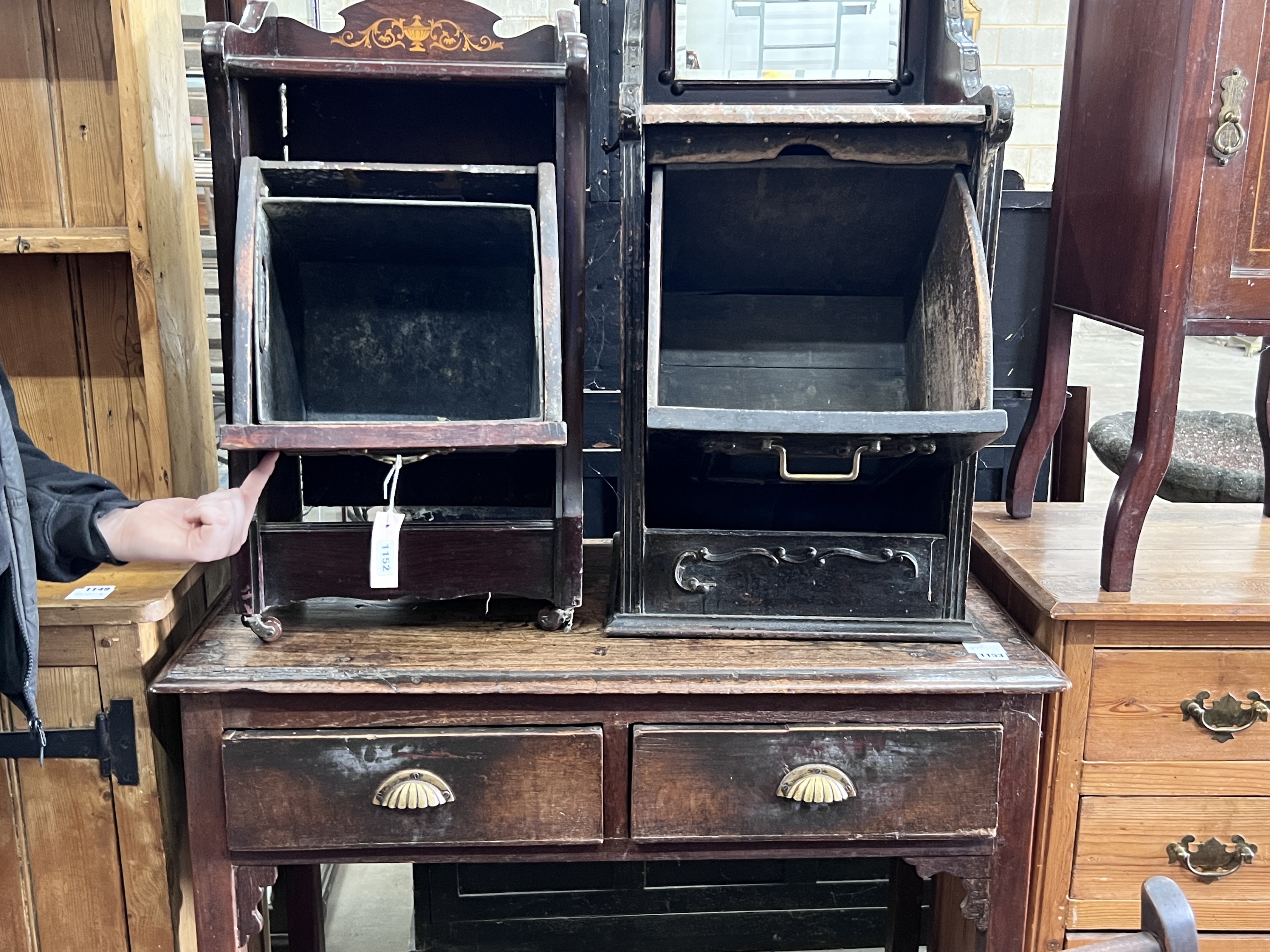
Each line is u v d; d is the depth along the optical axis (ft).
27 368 5.81
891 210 5.31
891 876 7.01
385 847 4.80
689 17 6.04
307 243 4.98
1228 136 4.75
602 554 6.40
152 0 5.47
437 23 4.88
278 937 7.23
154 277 5.43
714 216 5.33
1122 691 5.14
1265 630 5.08
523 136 5.46
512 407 5.50
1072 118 6.03
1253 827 5.28
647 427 4.55
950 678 4.73
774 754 4.75
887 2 5.96
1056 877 5.32
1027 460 6.45
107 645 4.83
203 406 6.35
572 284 4.79
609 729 4.75
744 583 5.13
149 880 5.10
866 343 5.76
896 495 5.76
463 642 5.04
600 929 7.61
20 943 5.12
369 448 4.34
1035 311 7.32
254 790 4.67
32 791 4.97
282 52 4.88
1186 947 2.86
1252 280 4.93
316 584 4.93
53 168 5.53
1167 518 6.61
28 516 4.06
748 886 7.61
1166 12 4.91
